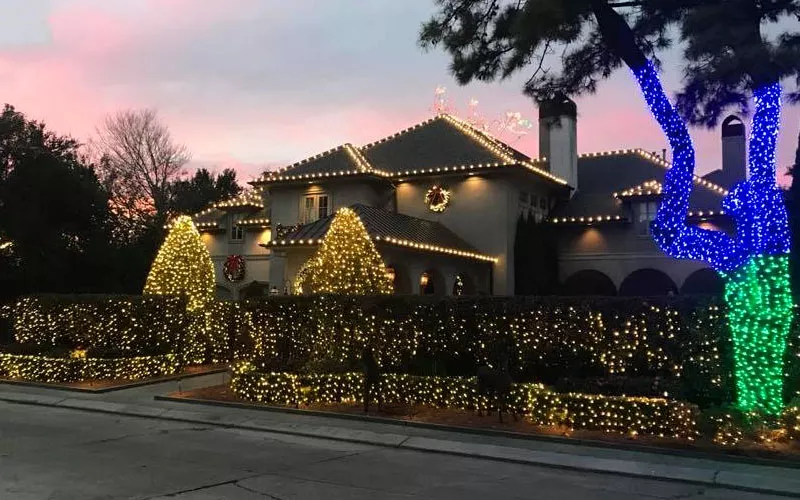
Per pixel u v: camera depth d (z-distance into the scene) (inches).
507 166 1085.1
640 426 402.6
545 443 393.4
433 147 1204.5
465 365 536.4
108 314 700.0
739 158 1193.4
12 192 1024.9
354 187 1157.1
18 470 311.3
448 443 392.5
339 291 630.5
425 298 542.9
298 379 524.1
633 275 1197.1
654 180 1141.1
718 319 426.9
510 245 1112.8
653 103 435.5
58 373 650.2
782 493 291.1
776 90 403.2
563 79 497.7
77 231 1127.6
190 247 788.6
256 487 284.8
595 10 440.8
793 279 444.5
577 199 1242.0
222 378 688.4
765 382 394.3
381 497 272.8
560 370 502.0
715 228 1025.5
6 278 1026.1
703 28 380.5
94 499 259.8
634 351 455.2
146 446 380.5
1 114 1082.1
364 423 460.8
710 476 315.3
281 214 1206.9
